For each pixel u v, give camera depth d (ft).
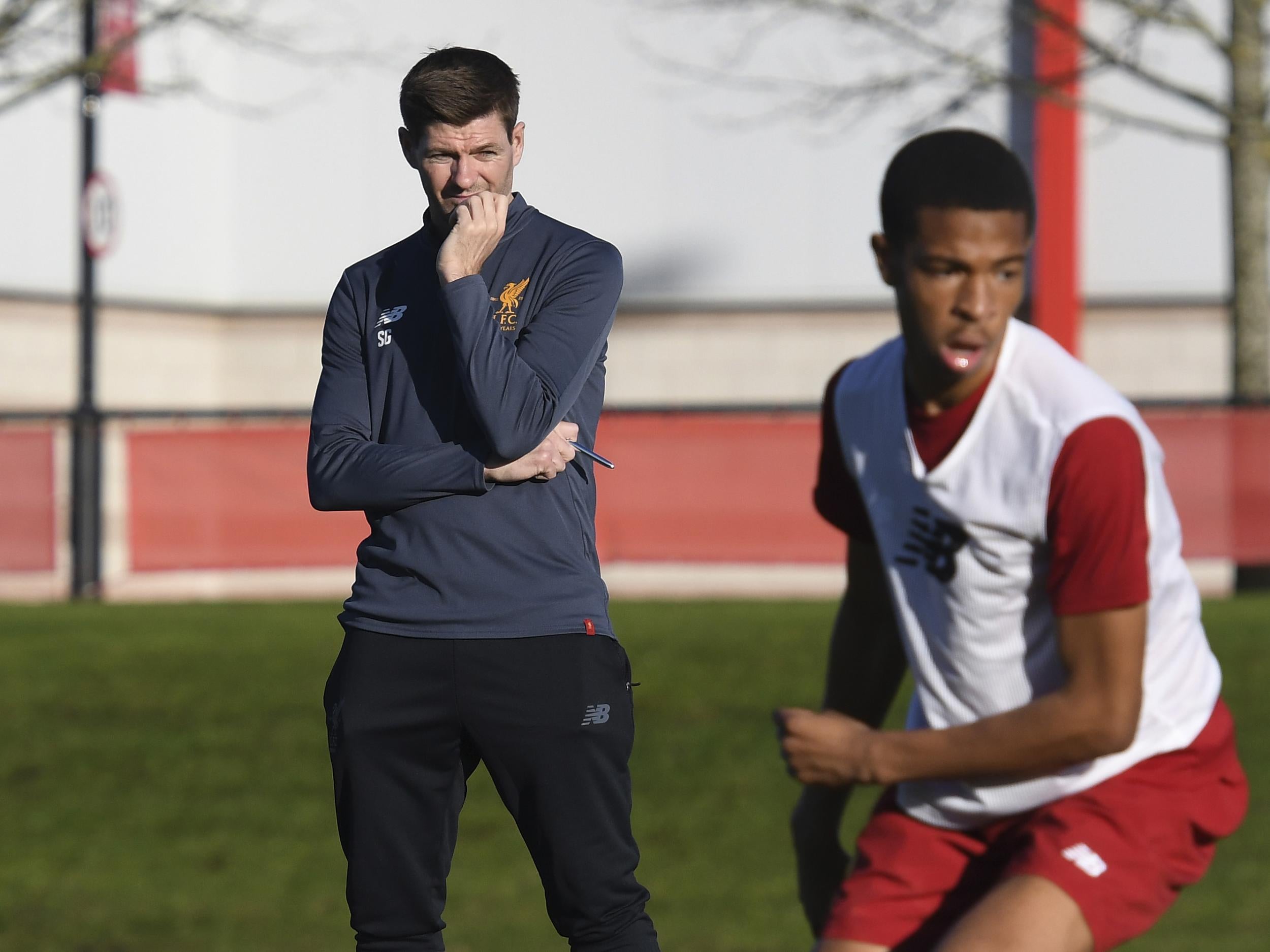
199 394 198.18
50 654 107.45
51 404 177.17
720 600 128.36
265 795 87.20
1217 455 123.54
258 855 80.94
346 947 70.95
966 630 31.99
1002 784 31.99
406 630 33.12
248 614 121.19
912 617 32.89
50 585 142.92
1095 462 29.81
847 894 33.47
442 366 34.04
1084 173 184.85
